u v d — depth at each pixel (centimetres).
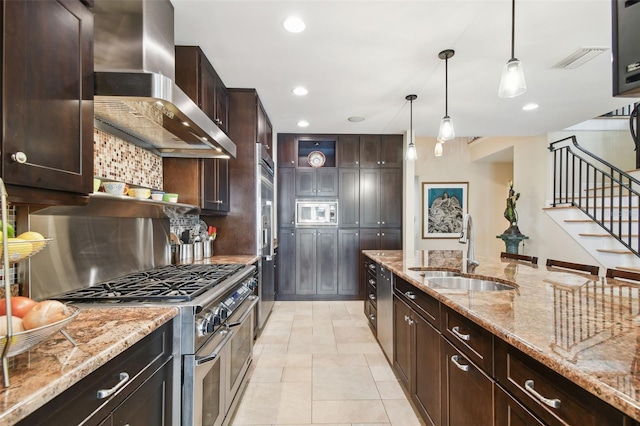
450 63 260
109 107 146
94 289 156
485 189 704
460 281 216
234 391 195
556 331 97
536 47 236
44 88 93
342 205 495
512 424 102
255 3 186
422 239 703
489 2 186
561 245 459
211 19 201
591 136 492
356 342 319
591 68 269
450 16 199
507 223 702
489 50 239
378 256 314
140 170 218
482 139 657
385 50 239
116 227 189
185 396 133
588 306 126
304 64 263
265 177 362
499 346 109
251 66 266
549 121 423
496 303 131
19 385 66
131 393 101
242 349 217
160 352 121
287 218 492
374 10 192
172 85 135
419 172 707
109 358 85
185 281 176
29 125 88
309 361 276
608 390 64
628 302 133
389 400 216
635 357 78
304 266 492
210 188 270
